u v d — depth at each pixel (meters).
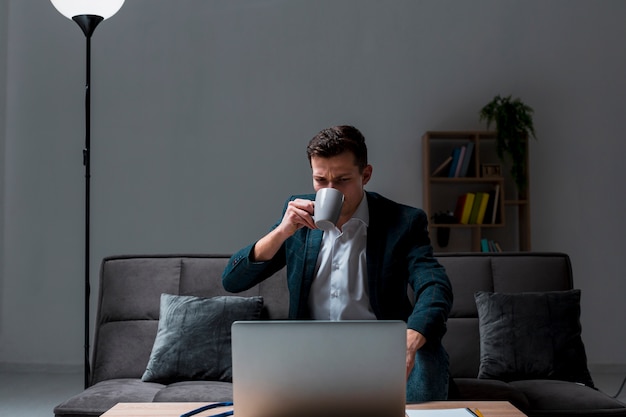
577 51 5.05
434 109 5.01
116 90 4.95
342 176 1.69
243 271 1.73
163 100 4.96
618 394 4.12
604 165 5.00
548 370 2.54
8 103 4.93
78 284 4.85
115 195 4.90
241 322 1.16
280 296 2.69
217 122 4.96
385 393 1.16
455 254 2.80
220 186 4.94
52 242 4.86
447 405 1.44
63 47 4.95
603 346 4.89
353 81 5.01
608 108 5.03
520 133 4.71
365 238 1.89
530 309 2.62
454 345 2.65
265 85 4.99
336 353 1.15
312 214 1.63
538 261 2.79
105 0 3.20
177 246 4.90
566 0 5.06
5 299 4.85
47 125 4.92
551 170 4.98
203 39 5.00
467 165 4.75
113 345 2.61
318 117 4.99
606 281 4.94
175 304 2.59
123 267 2.74
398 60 5.02
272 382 1.15
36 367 4.81
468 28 5.05
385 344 1.16
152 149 4.93
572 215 4.97
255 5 5.04
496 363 2.54
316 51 5.02
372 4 5.05
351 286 1.87
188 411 1.43
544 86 5.03
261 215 4.93
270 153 4.96
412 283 1.73
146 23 4.99
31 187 4.89
